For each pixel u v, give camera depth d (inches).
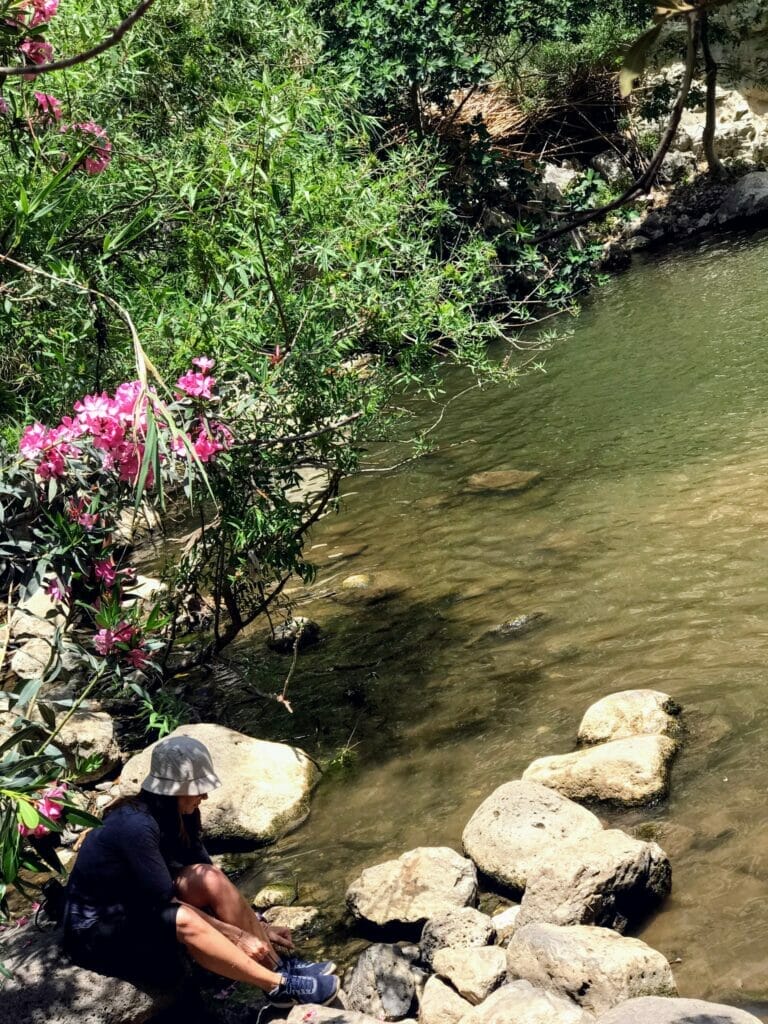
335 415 242.2
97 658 202.4
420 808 194.9
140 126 296.4
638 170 795.4
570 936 145.9
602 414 419.8
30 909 181.5
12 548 188.4
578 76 782.5
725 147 796.0
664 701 204.1
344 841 190.2
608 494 332.2
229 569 250.2
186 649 277.0
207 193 228.4
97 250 231.0
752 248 671.1
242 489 233.3
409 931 163.0
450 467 394.6
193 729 217.2
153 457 146.9
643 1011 128.0
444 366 549.3
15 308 205.8
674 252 721.0
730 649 223.1
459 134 598.2
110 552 201.2
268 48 344.8
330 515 364.2
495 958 147.6
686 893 158.7
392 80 530.0
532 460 384.2
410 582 297.3
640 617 246.5
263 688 252.1
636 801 179.9
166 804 149.6
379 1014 147.2
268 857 190.4
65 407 218.5
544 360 522.3
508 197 632.4
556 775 189.5
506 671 236.2
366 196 247.3
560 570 282.8
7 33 162.9
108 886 143.3
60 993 142.6
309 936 167.2
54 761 158.2
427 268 254.2
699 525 289.9
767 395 394.6
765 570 254.7
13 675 257.6
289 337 230.8
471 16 571.2
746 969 140.9
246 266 225.0
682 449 358.0
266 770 206.5
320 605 292.8
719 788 180.1
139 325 221.3
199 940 141.5
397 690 238.7
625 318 571.2
